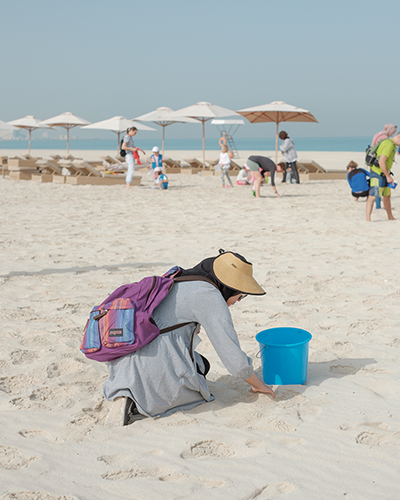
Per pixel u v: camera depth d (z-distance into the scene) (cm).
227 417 277
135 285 279
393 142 878
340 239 764
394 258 644
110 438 255
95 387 314
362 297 495
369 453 239
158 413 276
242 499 206
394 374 330
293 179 1794
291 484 215
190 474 223
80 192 1398
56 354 357
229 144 5188
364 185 1116
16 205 1136
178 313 273
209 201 1216
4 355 354
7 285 526
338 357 359
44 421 271
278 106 1905
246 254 669
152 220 940
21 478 221
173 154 4400
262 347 314
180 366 272
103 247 711
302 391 305
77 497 207
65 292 509
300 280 550
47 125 2939
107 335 262
